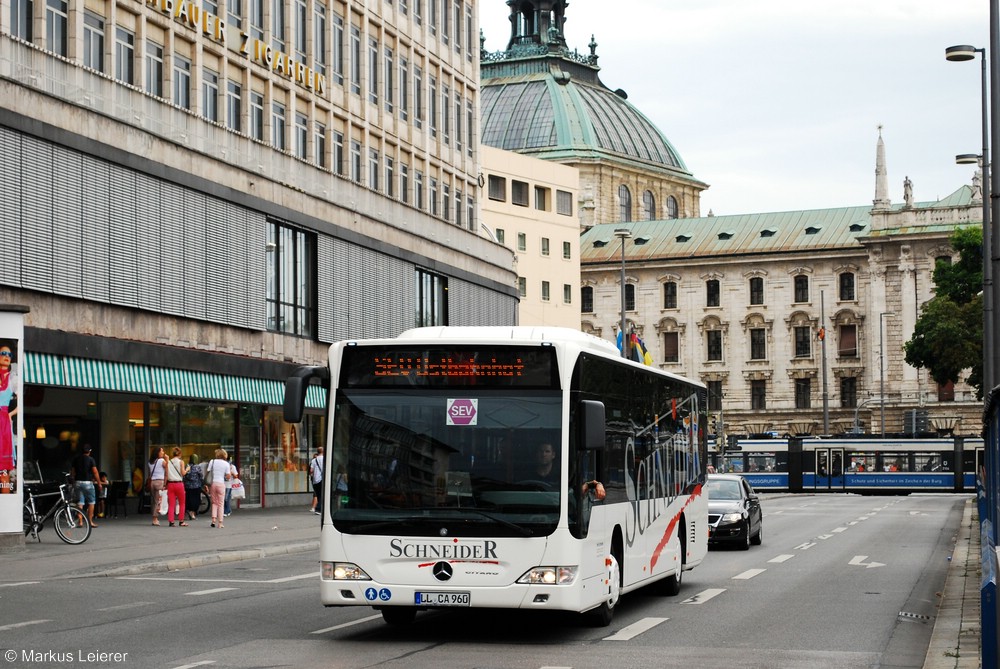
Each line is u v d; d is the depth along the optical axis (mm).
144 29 42062
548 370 15406
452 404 15383
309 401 49906
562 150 151875
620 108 163500
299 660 13547
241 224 45469
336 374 15664
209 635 15523
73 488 35125
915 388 133875
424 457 15289
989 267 41500
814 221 144500
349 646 14711
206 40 45906
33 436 37719
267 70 49938
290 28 52062
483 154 113812
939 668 12867
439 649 14539
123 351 37562
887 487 85250
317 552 29953
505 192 116500
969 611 17953
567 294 123000
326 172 52094
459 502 15125
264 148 47281
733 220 148375
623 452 17594
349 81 56594
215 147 44000
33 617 17250
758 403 143250
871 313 136875
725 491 33188
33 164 34188
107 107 37938
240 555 27672
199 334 42656
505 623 17031
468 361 15461
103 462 39531
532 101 156125
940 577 24484
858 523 46688
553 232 121125
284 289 48812
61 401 38344
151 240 39844
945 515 53625
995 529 17203
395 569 15117
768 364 142625
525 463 15172
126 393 39125
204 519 39906
